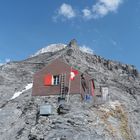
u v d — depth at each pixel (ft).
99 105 181.78
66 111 160.66
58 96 185.37
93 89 211.41
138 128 193.88
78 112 159.22
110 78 280.51
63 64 194.18
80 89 184.55
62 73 191.83
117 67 314.76
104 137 148.87
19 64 301.63
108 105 188.14
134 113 211.61
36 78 196.34
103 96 204.74
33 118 169.37
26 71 283.79
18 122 173.27
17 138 156.66
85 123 152.56
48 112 162.81
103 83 258.16
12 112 186.80
